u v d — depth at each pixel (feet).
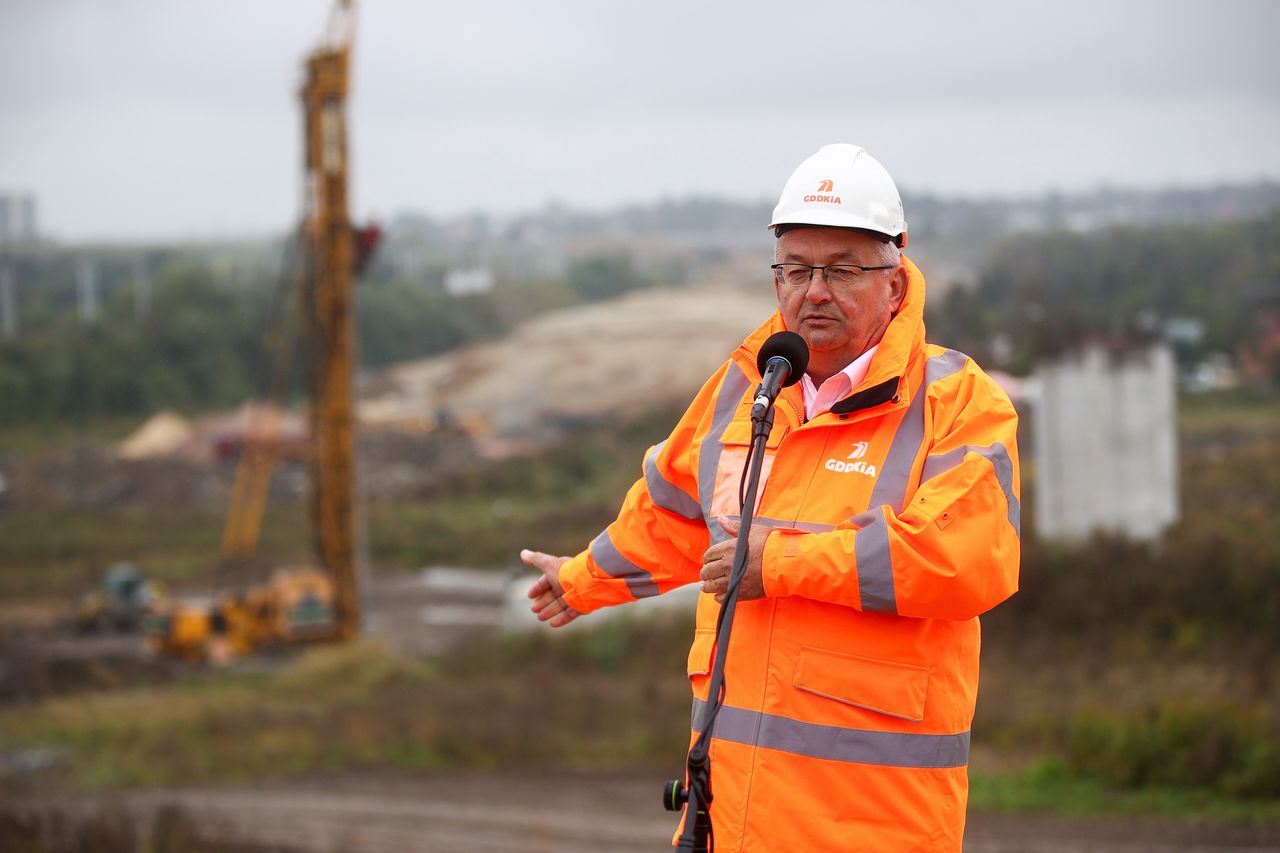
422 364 438.81
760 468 9.32
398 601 156.66
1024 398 102.22
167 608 124.98
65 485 257.34
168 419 305.73
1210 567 74.54
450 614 147.13
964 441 9.29
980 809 42.47
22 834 43.91
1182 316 381.19
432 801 55.06
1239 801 41.39
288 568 184.55
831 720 9.16
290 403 383.04
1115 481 87.71
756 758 9.28
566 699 71.72
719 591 9.26
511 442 306.76
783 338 9.61
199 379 393.29
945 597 8.74
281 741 68.44
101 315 453.17
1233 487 133.69
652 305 458.50
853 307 9.61
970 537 8.79
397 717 70.38
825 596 8.91
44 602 168.35
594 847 46.21
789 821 9.14
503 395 366.22
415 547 190.80
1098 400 88.02
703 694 9.88
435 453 280.92
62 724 83.30
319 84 117.91
